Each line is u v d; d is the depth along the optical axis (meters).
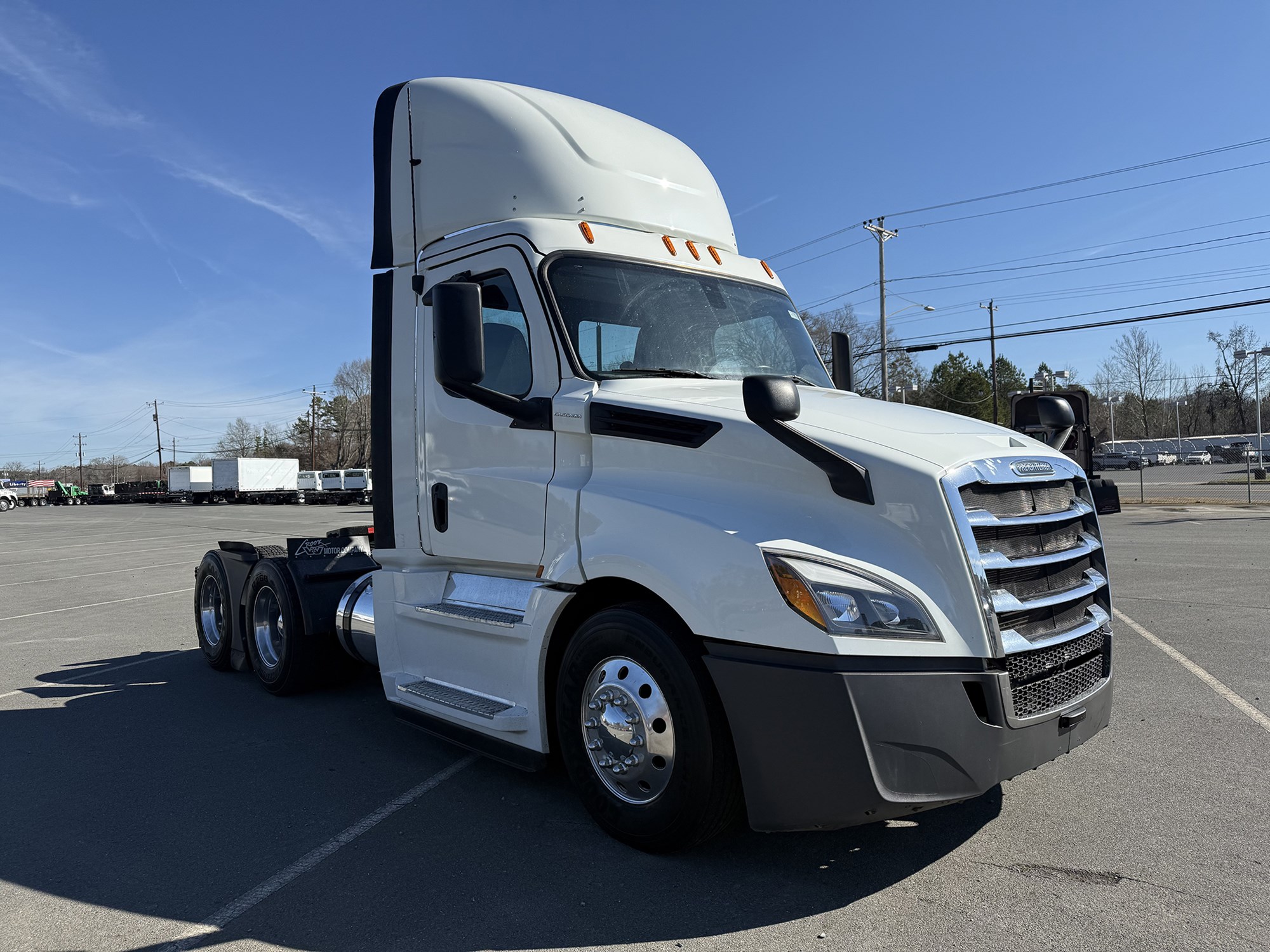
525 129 4.45
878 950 2.73
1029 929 2.83
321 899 3.22
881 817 2.92
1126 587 10.05
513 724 3.86
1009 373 78.69
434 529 4.53
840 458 3.12
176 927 3.04
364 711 5.97
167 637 9.09
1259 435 56.97
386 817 4.00
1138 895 3.04
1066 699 3.31
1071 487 3.64
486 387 4.29
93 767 4.85
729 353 4.39
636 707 3.42
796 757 2.98
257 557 6.77
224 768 4.78
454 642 4.37
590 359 3.94
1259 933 2.77
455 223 4.55
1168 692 5.66
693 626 3.18
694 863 3.41
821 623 2.94
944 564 3.00
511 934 2.92
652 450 3.60
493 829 3.83
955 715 2.93
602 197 4.45
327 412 100.56
